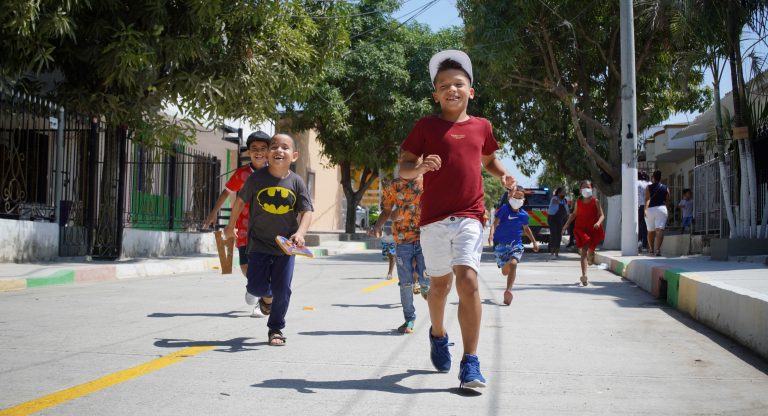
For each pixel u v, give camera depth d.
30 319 7.55
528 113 27.44
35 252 13.96
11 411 4.02
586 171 28.59
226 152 26.17
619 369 5.43
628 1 18.11
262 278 6.30
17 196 13.91
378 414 4.11
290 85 16.08
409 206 7.03
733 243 13.22
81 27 12.70
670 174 34.03
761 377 5.20
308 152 38.81
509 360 5.73
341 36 18.33
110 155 14.94
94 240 15.00
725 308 7.07
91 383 4.72
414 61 31.05
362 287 11.79
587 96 24.42
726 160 15.59
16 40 11.60
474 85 28.12
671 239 19.59
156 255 17.69
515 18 21.70
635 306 9.52
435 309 5.02
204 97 13.88
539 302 9.80
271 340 6.27
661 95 25.64
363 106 30.70
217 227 22.05
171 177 19.80
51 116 14.47
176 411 4.10
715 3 13.43
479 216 4.71
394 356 5.84
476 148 4.72
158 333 6.79
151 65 12.88
